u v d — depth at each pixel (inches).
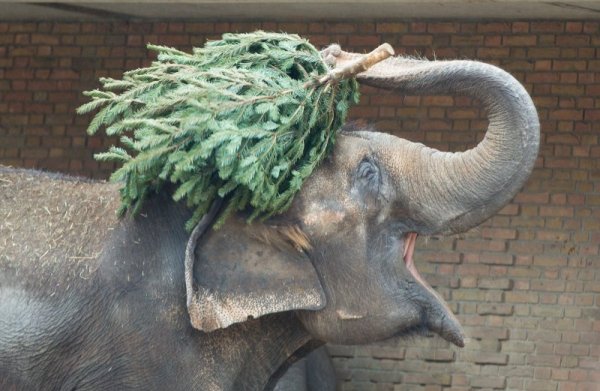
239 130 279.6
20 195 306.3
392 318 294.2
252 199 282.8
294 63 300.4
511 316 588.1
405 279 295.9
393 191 296.4
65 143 631.2
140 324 291.0
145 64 625.9
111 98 296.7
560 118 584.4
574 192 582.9
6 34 639.1
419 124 598.2
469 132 594.2
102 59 629.9
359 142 300.8
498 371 588.4
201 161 281.4
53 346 290.5
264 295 286.0
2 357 290.0
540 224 585.6
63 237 297.6
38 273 293.3
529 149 285.1
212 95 285.6
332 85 292.2
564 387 582.6
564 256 583.8
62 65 633.6
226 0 529.3
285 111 290.0
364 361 599.2
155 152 281.0
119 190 298.7
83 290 292.2
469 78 288.0
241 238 289.0
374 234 295.4
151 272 292.4
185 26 621.6
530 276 586.6
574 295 582.9
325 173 294.5
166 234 294.8
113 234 296.7
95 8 604.4
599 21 583.8
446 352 593.3
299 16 604.4
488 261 590.6
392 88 296.2
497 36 591.8
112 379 291.9
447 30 596.4
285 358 311.3
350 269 292.4
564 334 582.9
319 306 288.5
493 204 290.0
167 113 289.9
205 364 296.4
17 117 635.5
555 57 586.2
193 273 284.2
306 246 290.4
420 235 301.3
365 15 596.4
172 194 297.6
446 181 293.7
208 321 282.7
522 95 285.1
